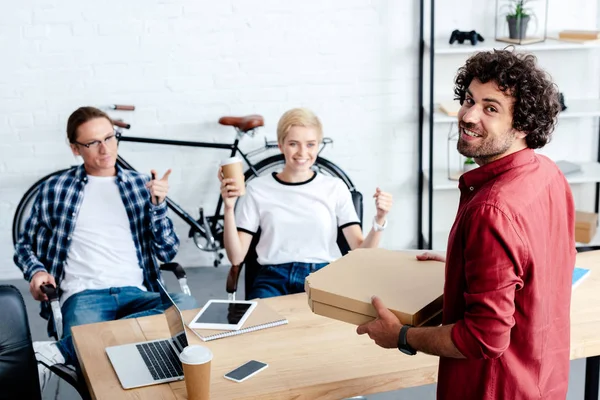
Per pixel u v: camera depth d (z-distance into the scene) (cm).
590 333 213
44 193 301
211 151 442
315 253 298
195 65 427
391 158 452
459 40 413
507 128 159
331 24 429
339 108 442
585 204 462
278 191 301
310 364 203
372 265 208
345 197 304
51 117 427
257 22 425
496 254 151
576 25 431
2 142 427
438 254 213
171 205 431
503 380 163
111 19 416
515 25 409
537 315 161
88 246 300
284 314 235
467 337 155
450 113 404
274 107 438
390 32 432
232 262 297
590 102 435
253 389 190
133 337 224
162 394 190
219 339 219
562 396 178
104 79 425
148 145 437
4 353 211
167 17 419
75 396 310
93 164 299
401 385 199
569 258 175
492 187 157
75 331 229
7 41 413
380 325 176
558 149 455
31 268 291
